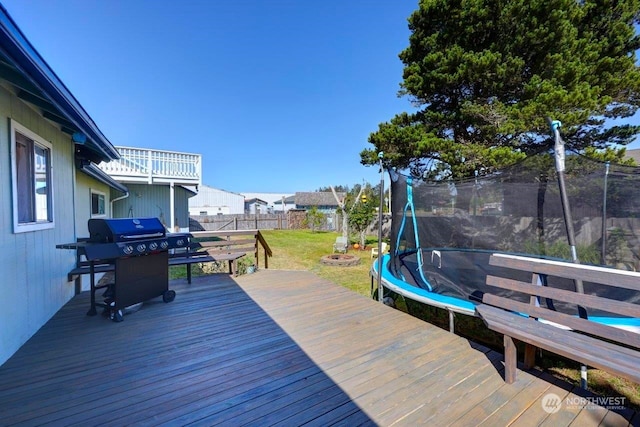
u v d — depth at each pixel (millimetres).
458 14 6824
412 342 2771
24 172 3061
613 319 2604
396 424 1711
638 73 6082
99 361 2404
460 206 4254
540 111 5629
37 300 3096
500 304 2348
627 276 1696
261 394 1986
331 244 12086
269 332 2990
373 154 7945
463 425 1701
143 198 11609
